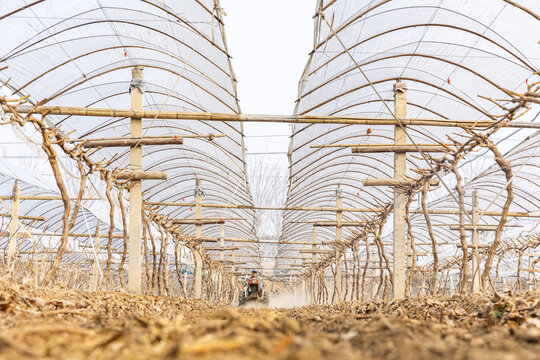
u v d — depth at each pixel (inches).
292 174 822.5
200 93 637.3
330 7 439.5
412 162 713.6
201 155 809.5
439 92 559.5
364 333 145.9
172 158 795.4
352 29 471.2
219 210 1131.9
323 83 566.3
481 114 564.1
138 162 477.4
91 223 965.2
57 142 350.9
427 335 144.5
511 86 501.4
